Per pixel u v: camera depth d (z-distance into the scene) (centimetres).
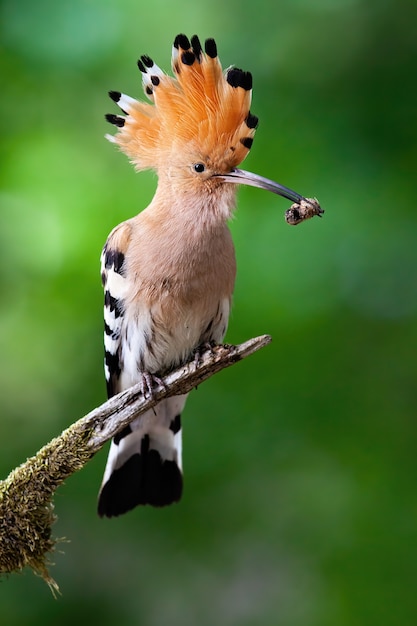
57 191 1183
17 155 1186
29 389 1173
